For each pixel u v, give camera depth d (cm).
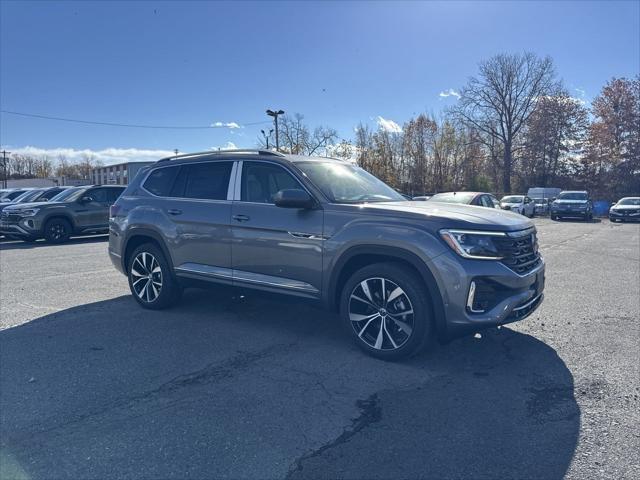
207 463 263
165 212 557
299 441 286
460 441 284
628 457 266
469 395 346
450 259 376
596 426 300
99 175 7919
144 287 586
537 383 366
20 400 340
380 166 4459
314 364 406
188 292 677
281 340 469
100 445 282
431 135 5031
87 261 1014
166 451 275
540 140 5347
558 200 2797
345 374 384
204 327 512
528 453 271
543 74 5300
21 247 1322
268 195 486
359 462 264
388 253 400
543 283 446
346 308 429
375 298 416
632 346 449
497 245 382
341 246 422
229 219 498
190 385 364
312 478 250
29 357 423
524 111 5419
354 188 493
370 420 310
